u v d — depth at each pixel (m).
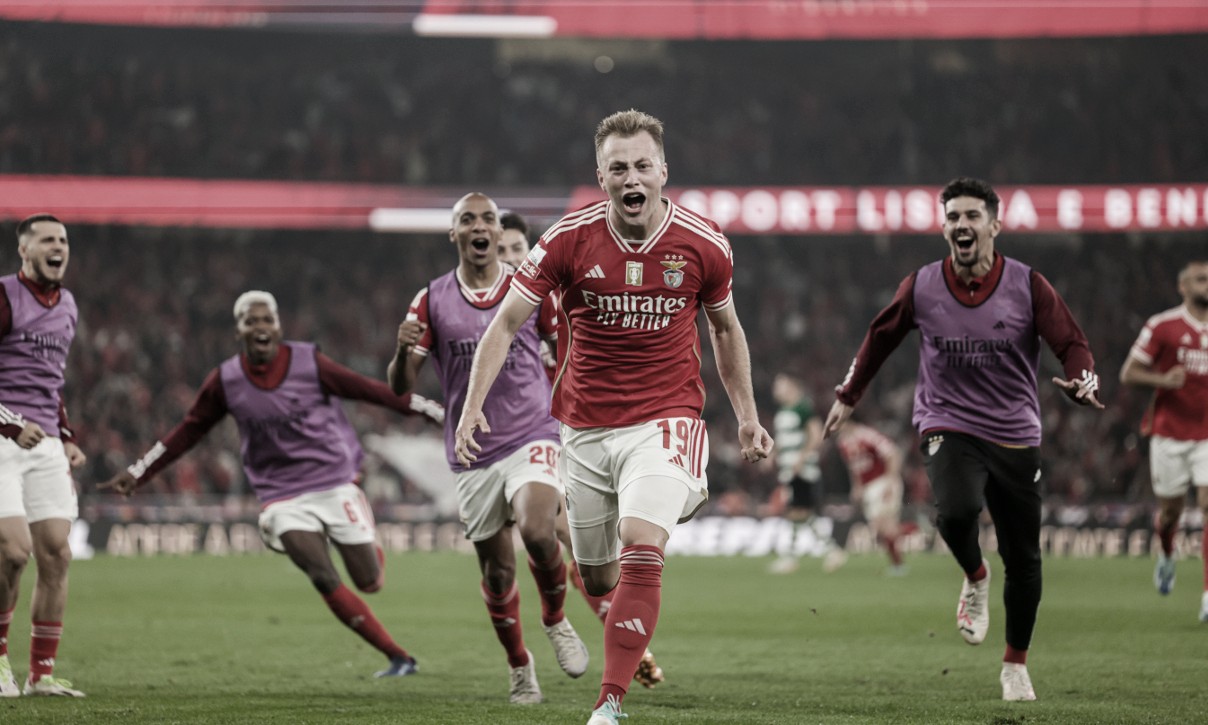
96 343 72.69
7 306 17.09
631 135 12.50
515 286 12.99
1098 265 83.81
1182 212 75.94
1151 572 42.53
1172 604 30.25
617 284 12.86
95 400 68.62
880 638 24.48
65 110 81.44
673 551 58.50
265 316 20.81
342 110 86.62
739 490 68.00
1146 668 19.23
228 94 85.69
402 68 88.19
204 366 76.31
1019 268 16.38
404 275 84.00
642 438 12.91
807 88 89.69
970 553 16.69
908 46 88.19
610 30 79.44
